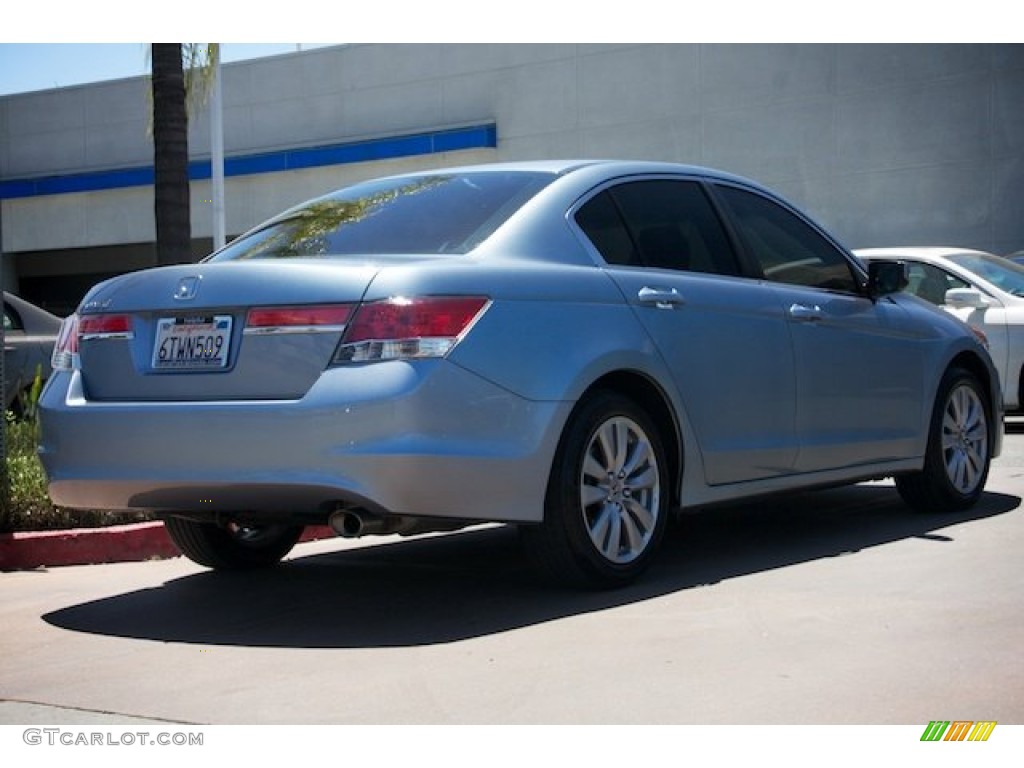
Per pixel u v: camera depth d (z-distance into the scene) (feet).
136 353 15.76
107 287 16.35
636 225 17.56
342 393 14.25
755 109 73.97
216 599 17.42
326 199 18.63
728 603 15.60
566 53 79.66
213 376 15.12
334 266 14.87
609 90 78.23
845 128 71.61
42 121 99.96
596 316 16.05
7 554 20.10
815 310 19.36
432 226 16.48
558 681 12.67
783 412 18.69
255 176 90.58
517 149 81.46
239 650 14.51
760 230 19.58
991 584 16.17
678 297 17.17
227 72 91.20
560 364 15.38
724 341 17.75
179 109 34.76
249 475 14.60
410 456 14.10
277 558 19.74
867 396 20.29
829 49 71.87
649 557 16.79
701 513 23.22
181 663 14.06
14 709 12.65
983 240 68.44
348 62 87.10
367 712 12.03
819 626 14.33
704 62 75.36
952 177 69.05
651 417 17.22
